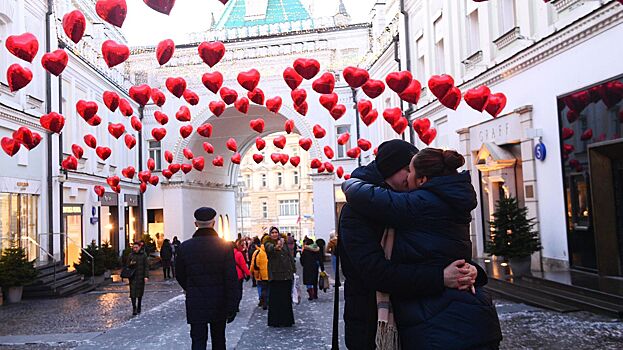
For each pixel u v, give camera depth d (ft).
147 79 104.78
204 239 18.80
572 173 39.32
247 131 131.44
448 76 34.06
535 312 31.60
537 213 44.21
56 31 67.87
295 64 36.96
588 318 28.91
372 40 102.12
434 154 8.34
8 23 56.75
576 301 31.45
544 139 43.01
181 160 104.27
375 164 8.95
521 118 46.03
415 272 7.64
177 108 104.63
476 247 55.98
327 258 99.19
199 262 18.48
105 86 87.25
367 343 8.28
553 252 42.24
